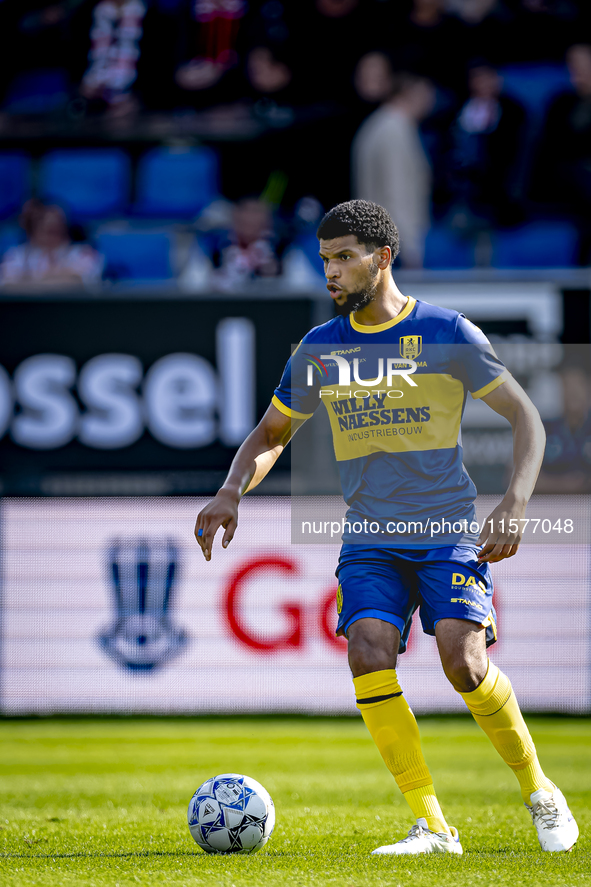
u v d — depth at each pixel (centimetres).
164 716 2686
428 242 3772
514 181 3731
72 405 2702
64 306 2692
